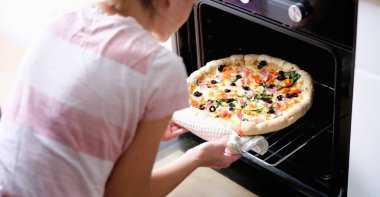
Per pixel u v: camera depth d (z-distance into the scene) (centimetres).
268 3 161
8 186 108
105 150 103
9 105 111
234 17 198
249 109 183
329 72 194
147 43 102
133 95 100
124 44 101
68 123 102
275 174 192
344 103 164
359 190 173
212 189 193
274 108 181
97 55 101
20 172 106
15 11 259
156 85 101
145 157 107
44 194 105
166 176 122
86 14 107
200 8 184
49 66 105
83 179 104
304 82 186
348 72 157
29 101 106
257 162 194
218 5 176
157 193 120
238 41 210
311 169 190
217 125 170
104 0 108
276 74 194
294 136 202
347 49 152
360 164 167
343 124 169
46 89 104
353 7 144
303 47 196
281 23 164
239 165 199
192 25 196
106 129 102
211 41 201
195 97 190
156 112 103
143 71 100
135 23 104
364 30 142
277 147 201
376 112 152
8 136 109
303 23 157
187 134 215
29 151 106
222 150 134
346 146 173
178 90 103
